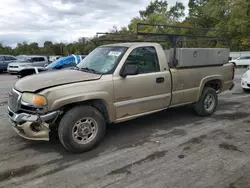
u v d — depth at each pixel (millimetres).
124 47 4145
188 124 4996
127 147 3824
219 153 3570
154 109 4395
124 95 3898
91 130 3678
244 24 29250
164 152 3621
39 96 3221
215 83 5727
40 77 3723
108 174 2992
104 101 3684
